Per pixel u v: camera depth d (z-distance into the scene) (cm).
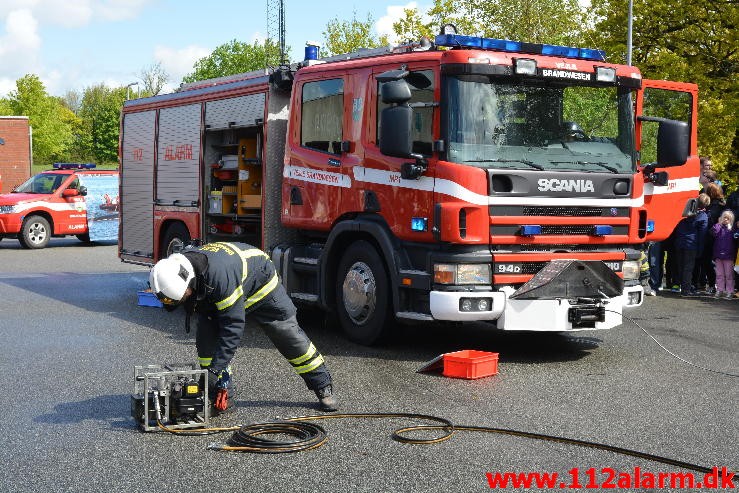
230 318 589
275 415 628
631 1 1967
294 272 1001
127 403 666
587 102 851
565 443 557
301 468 507
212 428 588
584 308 806
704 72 2152
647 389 712
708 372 782
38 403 665
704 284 1376
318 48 1026
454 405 656
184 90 1303
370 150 874
